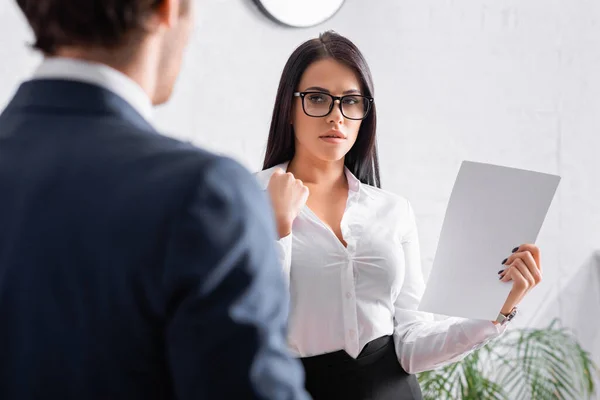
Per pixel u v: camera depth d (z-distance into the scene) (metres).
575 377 3.30
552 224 3.31
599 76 3.32
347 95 1.85
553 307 3.32
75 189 0.69
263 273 0.68
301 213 1.86
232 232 0.67
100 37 0.73
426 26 3.09
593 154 3.33
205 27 2.85
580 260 3.35
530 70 3.23
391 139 3.06
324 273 1.81
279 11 2.88
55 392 0.68
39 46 0.75
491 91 3.18
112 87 0.74
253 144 2.92
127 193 0.68
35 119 0.75
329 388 1.79
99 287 0.67
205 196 0.67
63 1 0.72
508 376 3.24
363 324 1.83
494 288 1.77
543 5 3.23
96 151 0.71
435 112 3.11
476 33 3.15
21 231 0.69
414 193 3.10
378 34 3.03
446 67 3.12
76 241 0.68
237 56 2.88
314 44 1.89
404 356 1.88
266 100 2.92
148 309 0.67
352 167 2.01
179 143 0.73
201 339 0.65
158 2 0.75
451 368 2.91
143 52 0.76
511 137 3.21
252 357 0.66
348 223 1.89
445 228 1.79
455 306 1.78
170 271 0.66
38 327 0.69
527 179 1.74
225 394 0.65
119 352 0.68
